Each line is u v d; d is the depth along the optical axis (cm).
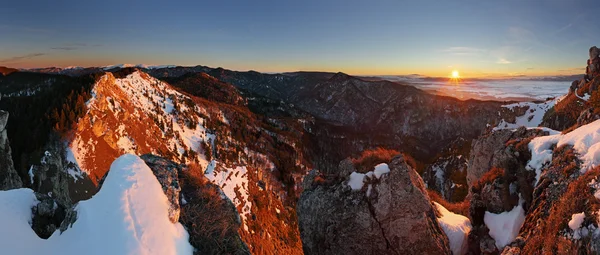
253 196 5747
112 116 11788
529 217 1533
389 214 1504
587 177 1299
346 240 1545
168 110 17688
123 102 13788
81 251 1062
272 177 15062
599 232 1080
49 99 10731
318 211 1627
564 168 1525
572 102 6100
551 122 6538
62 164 8369
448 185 5506
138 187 1240
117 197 1183
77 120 9812
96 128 10419
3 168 5241
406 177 1530
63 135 9131
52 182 7612
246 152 17450
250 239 3325
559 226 1257
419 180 1672
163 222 1187
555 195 1457
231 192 5206
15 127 9162
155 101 17675
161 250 1098
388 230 1497
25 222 1184
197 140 16612
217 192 1503
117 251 1042
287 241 5156
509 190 1761
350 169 1669
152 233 1123
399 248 1480
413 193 1513
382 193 1529
